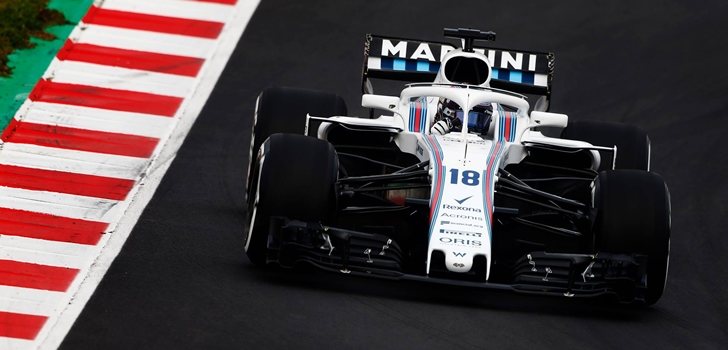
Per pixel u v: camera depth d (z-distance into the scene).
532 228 40.41
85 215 42.75
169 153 49.97
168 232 41.69
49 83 54.50
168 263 38.47
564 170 40.81
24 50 57.25
